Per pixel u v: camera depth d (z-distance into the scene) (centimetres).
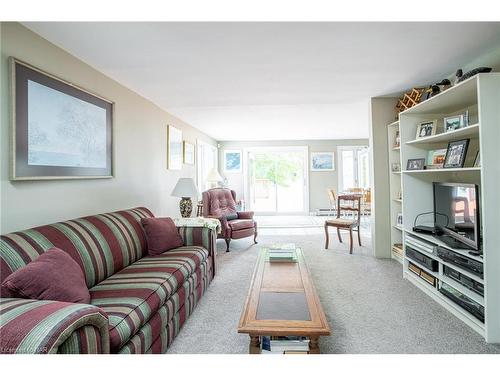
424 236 262
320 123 575
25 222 179
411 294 255
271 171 824
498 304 180
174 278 193
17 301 113
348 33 193
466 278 206
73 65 223
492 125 184
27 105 177
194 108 422
